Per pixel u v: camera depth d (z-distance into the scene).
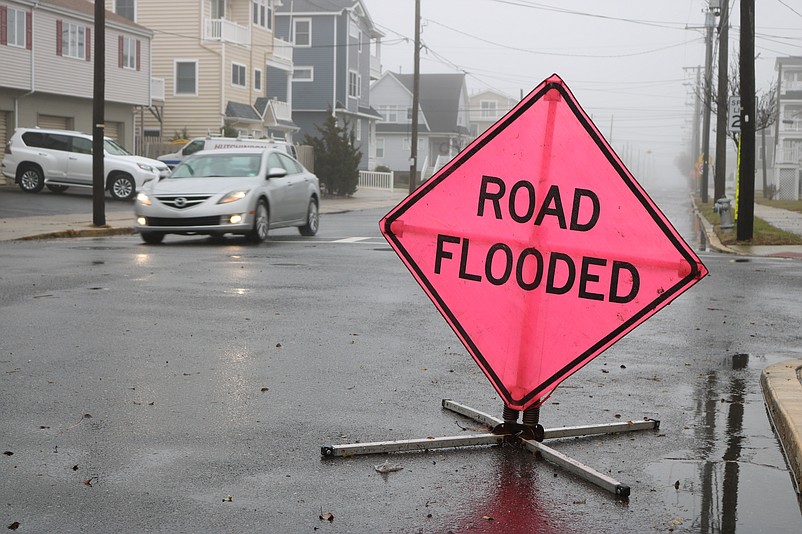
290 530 4.18
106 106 41.34
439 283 5.67
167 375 7.14
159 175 32.59
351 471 5.02
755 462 5.28
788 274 14.52
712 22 40.66
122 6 48.69
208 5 48.78
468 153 5.62
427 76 90.25
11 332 8.70
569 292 5.48
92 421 5.89
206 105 48.22
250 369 7.40
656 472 5.08
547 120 5.51
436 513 4.42
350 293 11.62
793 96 82.75
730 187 96.44
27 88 35.75
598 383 7.20
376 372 7.40
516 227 5.55
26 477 4.83
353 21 63.78
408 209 5.71
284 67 55.56
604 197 5.43
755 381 7.31
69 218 24.47
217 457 5.22
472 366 7.68
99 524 4.21
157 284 12.00
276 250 16.84
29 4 35.47
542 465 5.17
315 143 49.03
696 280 5.30
